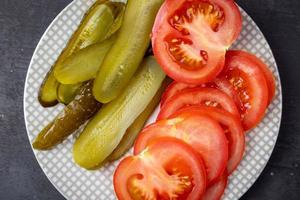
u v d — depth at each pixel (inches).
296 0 22.2
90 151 19.9
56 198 22.6
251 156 21.0
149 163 19.4
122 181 19.7
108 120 19.7
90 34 19.7
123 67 19.0
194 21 19.6
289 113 22.5
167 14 19.2
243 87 20.2
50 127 20.1
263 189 22.7
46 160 20.7
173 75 19.6
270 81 20.5
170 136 19.4
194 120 19.3
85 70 19.3
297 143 22.5
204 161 19.3
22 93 22.3
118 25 19.7
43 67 20.5
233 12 19.4
